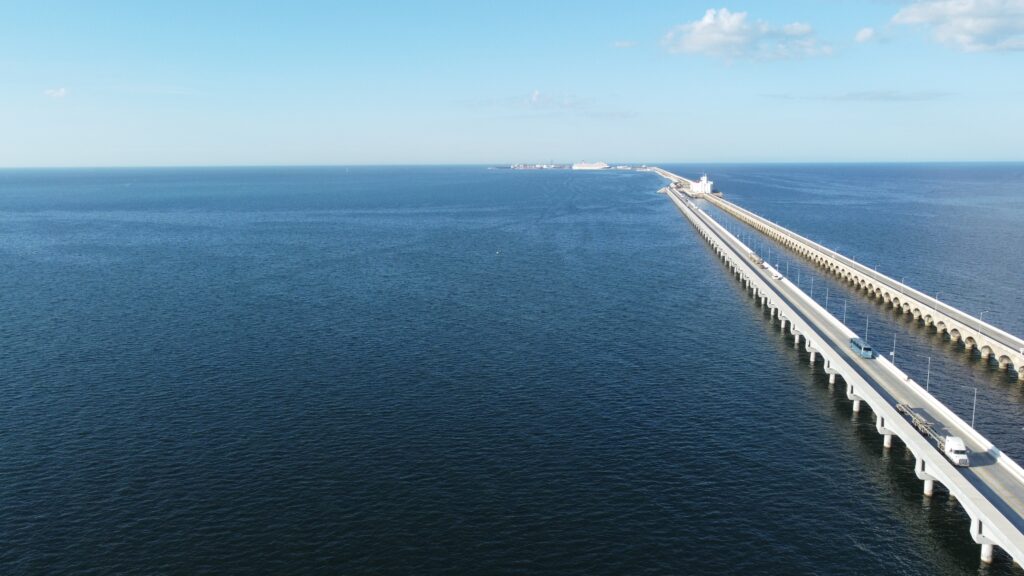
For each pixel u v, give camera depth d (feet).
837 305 476.95
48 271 574.56
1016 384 327.47
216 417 275.80
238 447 250.78
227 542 195.72
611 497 220.64
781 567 188.44
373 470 235.61
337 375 322.96
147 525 203.21
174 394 298.56
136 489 222.28
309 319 419.74
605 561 189.67
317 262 624.59
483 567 186.29
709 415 284.61
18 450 246.88
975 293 512.22
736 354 362.94
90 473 231.91
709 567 188.03
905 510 216.13
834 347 342.44
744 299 484.74
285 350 359.05
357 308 448.65
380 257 654.53
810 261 641.81
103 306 450.71
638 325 414.41
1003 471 219.61
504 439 259.19
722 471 238.27
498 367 336.29
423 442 255.91
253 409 283.79
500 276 561.02
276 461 240.94
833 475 237.04
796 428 273.75
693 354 361.51
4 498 216.33
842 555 193.77
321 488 223.71
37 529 200.95
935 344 389.60
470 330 399.03
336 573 183.21
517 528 203.51
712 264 616.80
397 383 313.73
